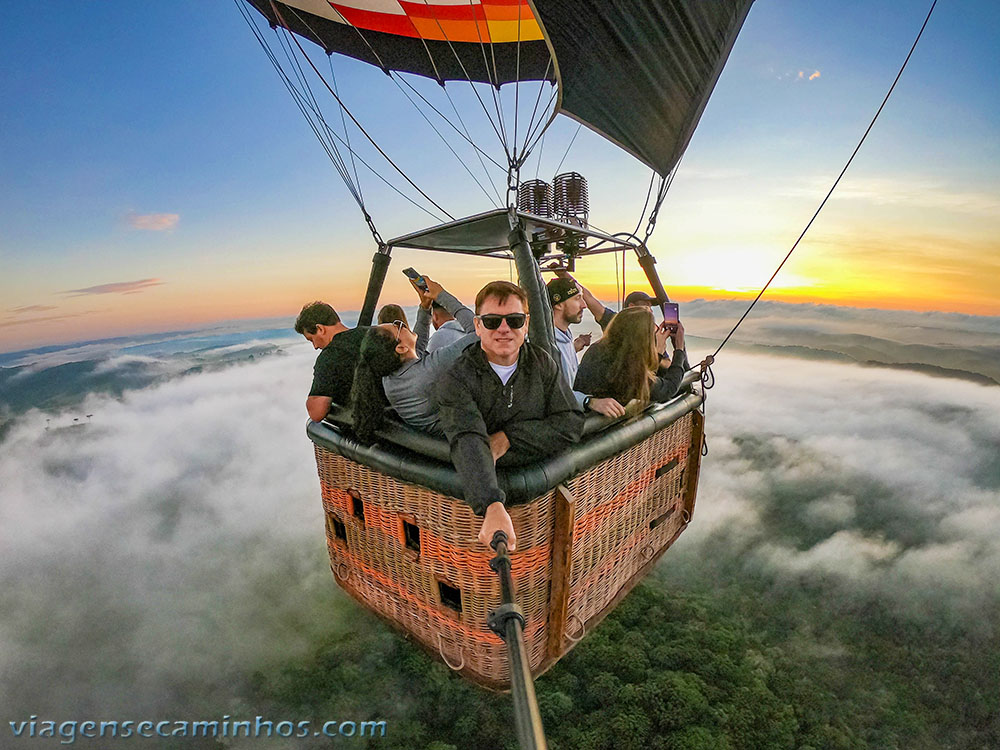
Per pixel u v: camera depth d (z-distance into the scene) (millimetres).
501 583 1206
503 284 1769
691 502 3223
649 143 2869
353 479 2404
